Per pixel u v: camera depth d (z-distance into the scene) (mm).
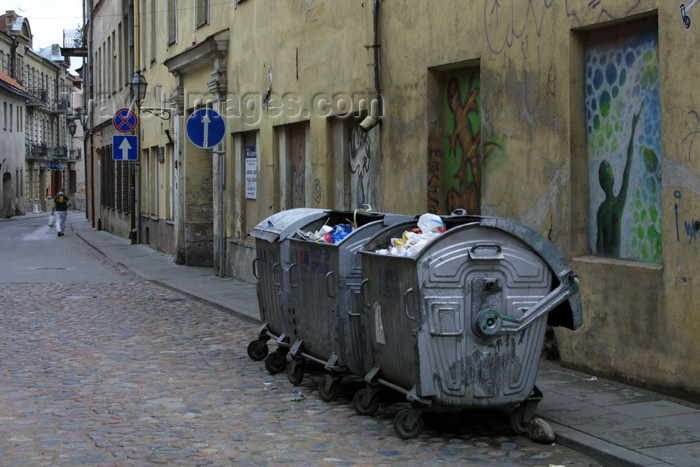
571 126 8477
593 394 7484
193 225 22703
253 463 5824
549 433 6223
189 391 8078
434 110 10930
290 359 8367
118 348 10391
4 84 61781
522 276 6305
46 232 43250
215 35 18922
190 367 9258
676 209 7180
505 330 6219
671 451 5785
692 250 7027
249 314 12930
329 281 7586
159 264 23031
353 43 12875
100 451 6078
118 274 20609
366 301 7000
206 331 11789
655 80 7703
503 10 9359
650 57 7758
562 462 5859
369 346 7137
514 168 9281
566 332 8594
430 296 6148
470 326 6207
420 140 11023
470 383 6234
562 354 8664
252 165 18203
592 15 8094
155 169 29547
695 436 6137
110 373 8875
